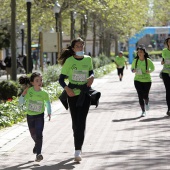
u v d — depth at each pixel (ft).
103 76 220.43
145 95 83.35
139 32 340.59
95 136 64.28
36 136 51.19
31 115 51.62
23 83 52.34
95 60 231.91
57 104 103.96
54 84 122.52
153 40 524.93
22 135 66.39
